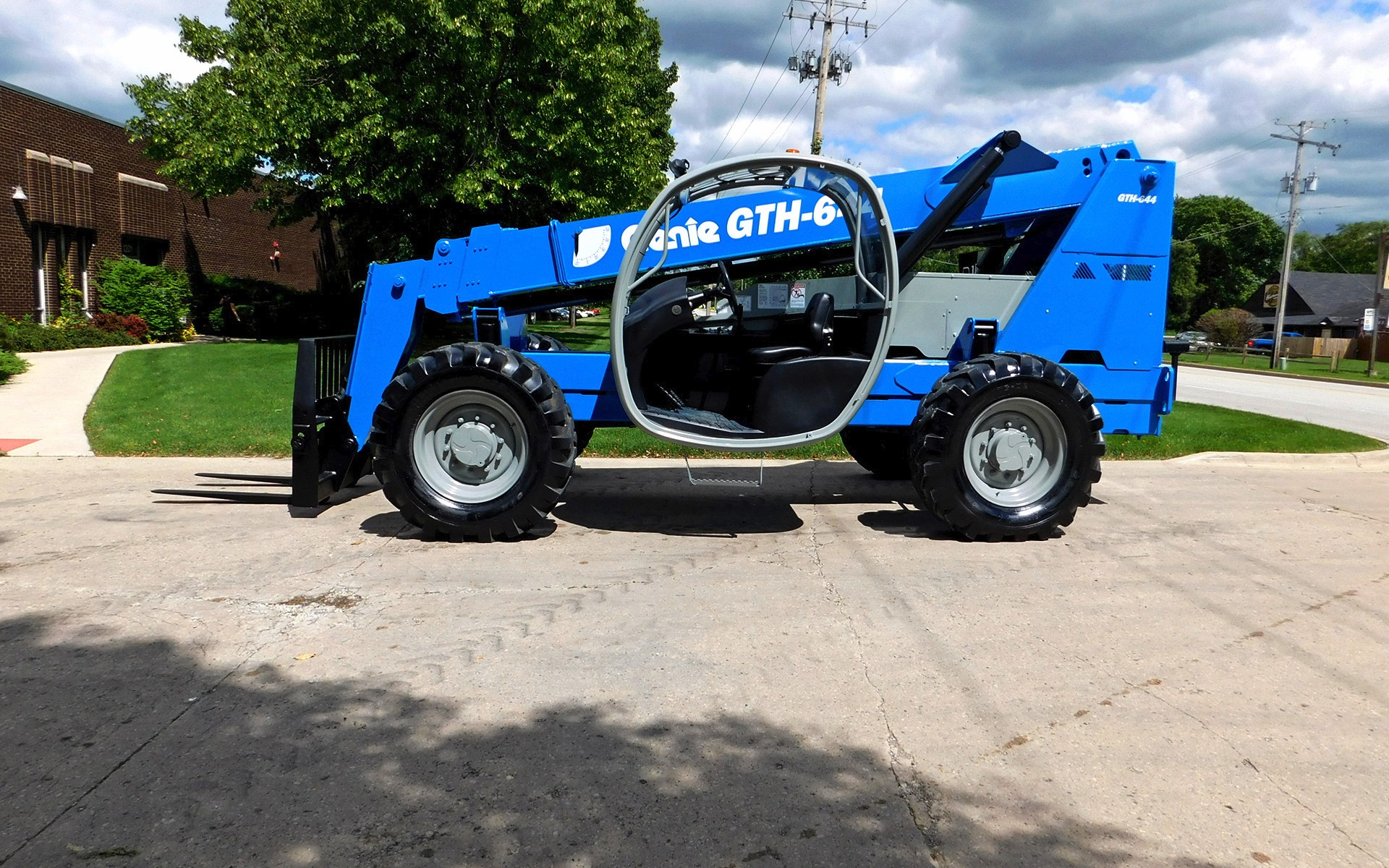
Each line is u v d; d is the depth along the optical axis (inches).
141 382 485.1
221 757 110.0
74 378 505.7
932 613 165.8
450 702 125.8
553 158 730.8
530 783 105.0
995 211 237.8
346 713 122.1
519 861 90.2
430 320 277.9
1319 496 283.1
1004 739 117.9
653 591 176.2
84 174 776.9
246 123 725.9
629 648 146.5
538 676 135.0
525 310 253.8
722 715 123.3
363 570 188.5
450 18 664.4
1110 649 149.6
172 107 782.5
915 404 233.8
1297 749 116.6
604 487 282.5
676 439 216.7
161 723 118.5
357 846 92.3
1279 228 3056.1
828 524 235.8
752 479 296.2
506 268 236.7
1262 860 92.7
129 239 868.0
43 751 111.0
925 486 213.2
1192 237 3016.7
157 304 811.4
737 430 221.8
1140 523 242.2
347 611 162.9
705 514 245.8
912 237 235.8
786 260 252.1
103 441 335.6
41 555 197.5
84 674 133.7
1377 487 300.7
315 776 105.9
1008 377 210.5
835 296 247.3
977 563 199.5
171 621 156.7
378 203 781.9
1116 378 241.6
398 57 714.2
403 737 115.5
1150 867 91.0
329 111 711.1
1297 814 101.3
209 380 493.0
